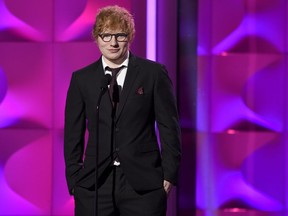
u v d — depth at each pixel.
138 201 8.53
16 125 12.48
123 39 8.39
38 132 12.49
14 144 12.49
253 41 12.45
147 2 12.15
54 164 12.49
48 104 12.48
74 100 8.88
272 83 12.48
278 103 12.48
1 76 12.46
